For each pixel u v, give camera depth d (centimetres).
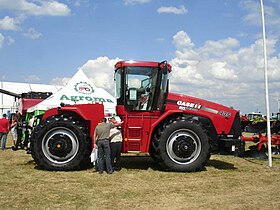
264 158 1040
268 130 896
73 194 588
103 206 519
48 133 813
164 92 863
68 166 809
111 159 826
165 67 823
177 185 668
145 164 935
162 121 854
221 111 903
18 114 1452
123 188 639
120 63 862
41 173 779
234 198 573
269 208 514
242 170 838
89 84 1575
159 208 512
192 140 818
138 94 851
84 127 830
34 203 529
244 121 1220
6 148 1390
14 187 635
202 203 541
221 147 932
